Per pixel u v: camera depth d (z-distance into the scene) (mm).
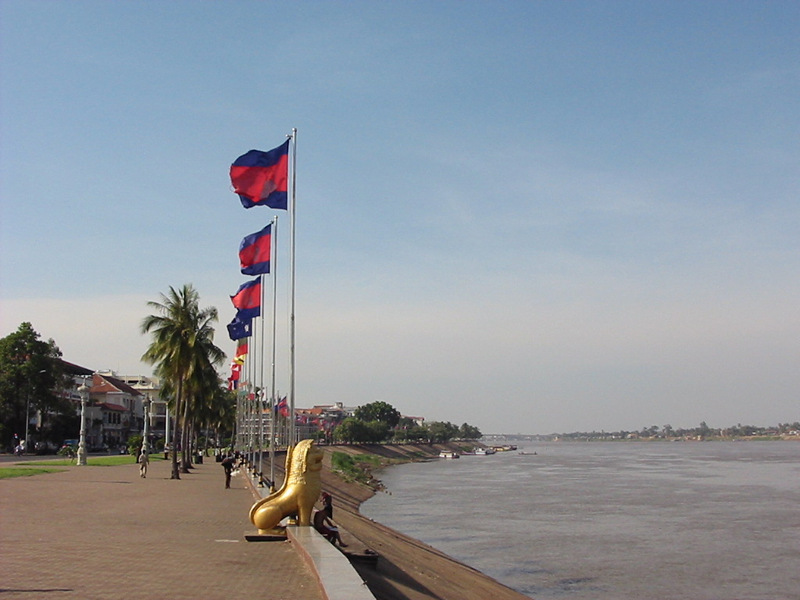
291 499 20219
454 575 30672
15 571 14797
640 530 50312
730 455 194125
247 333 44844
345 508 51531
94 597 12312
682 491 79250
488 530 50531
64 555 17000
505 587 32406
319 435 189500
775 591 33188
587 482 95562
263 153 26031
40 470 55062
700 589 33594
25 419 95500
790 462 145625
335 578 12750
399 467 155375
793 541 45594
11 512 27250
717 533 48875
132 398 145500
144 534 21203
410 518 57562
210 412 89938
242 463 68938
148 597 12352
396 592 19125
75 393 118500
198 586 13344
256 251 30938
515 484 94438
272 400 35719
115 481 46875
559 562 39281
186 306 57094
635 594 32656
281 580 13977
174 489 40938
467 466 156250
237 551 17828
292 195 26047
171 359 56500
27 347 93375
